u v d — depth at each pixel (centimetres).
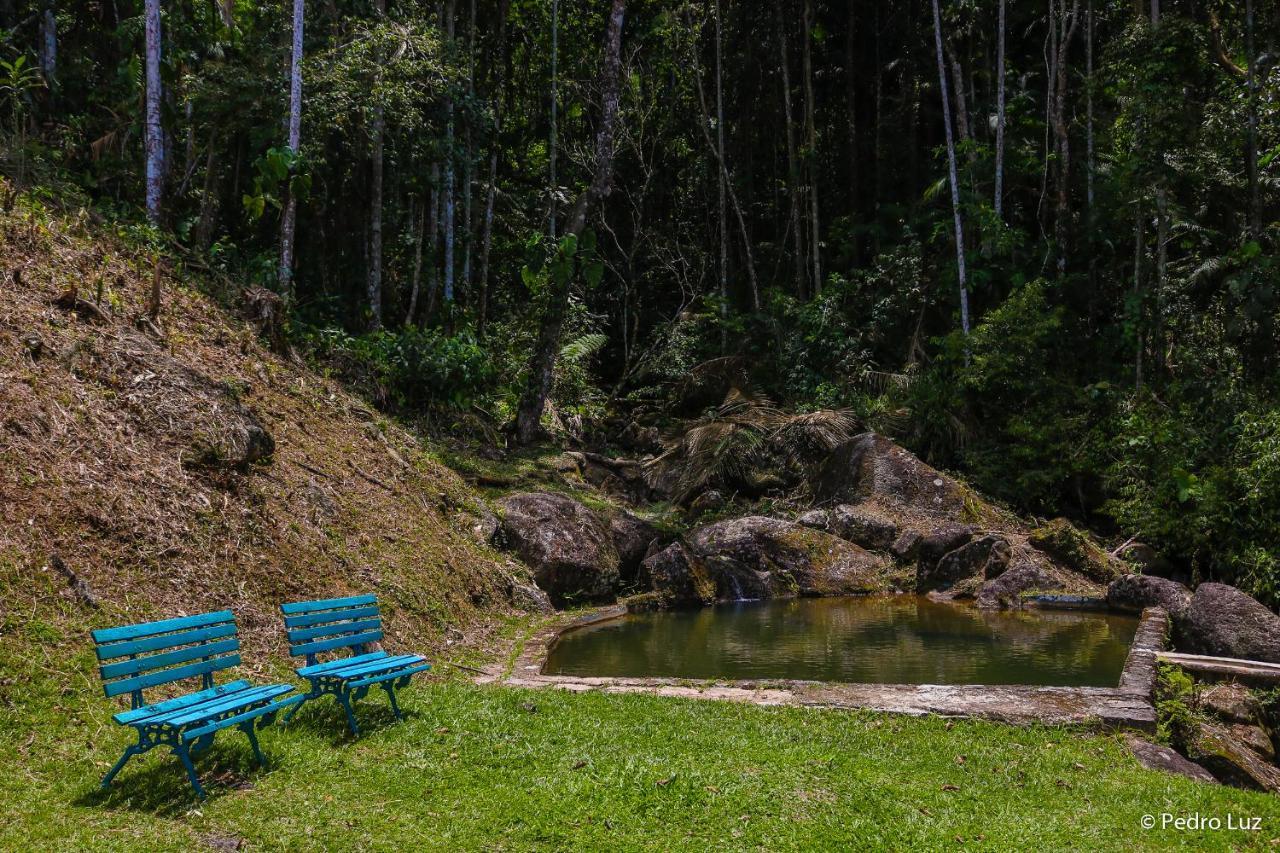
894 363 2139
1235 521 1341
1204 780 606
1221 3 1794
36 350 805
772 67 2597
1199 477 1420
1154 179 1703
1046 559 1426
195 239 1625
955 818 483
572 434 1911
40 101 1616
